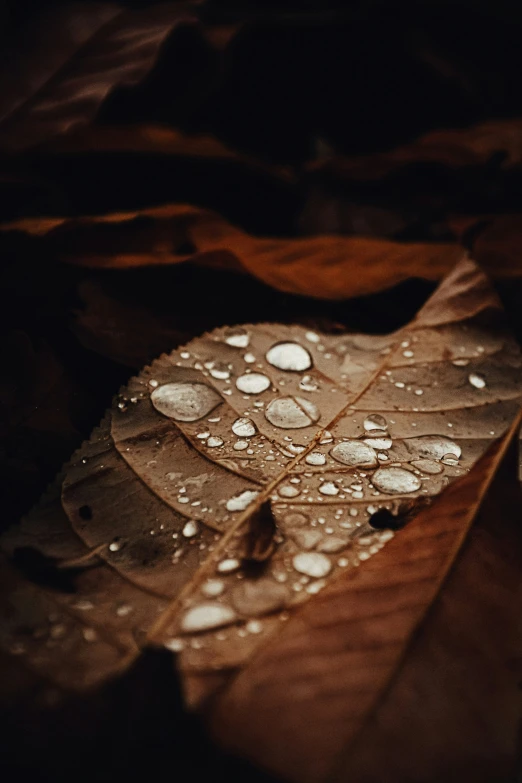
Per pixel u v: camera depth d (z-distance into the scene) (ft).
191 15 0.77
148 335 0.60
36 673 0.43
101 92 0.73
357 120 0.99
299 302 0.64
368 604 0.45
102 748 0.42
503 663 0.44
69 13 0.78
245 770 0.43
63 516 0.48
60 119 0.73
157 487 0.49
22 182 0.76
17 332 0.59
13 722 0.42
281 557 0.47
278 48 0.95
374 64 0.98
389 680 0.43
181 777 0.43
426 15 1.02
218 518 0.48
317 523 0.48
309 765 0.41
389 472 0.50
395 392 0.55
